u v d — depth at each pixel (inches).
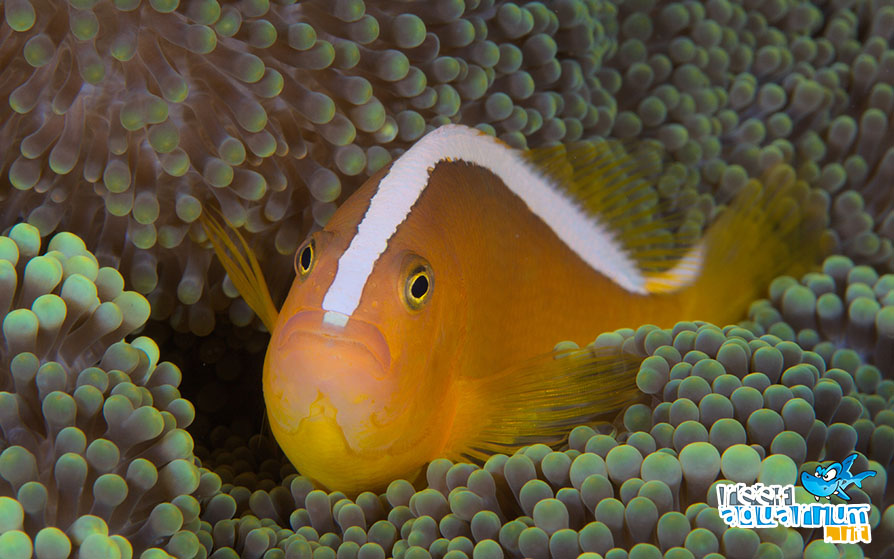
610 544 6.0
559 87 8.2
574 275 7.5
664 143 8.9
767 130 9.3
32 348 6.1
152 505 6.1
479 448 6.8
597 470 6.2
